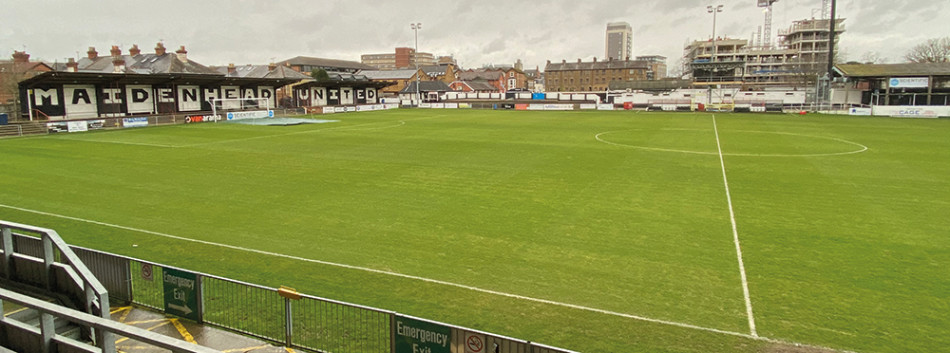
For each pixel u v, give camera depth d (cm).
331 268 1291
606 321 1004
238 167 2702
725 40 14450
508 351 687
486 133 4509
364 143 3731
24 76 7225
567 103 9662
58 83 5144
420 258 1371
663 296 1134
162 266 959
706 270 1286
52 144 3650
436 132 4584
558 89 15450
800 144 3709
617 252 1419
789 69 13325
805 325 994
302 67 11262
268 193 2109
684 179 2403
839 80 8538
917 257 1370
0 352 623
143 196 2059
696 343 919
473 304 1082
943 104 7512
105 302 705
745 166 2764
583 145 3647
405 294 1133
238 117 6169
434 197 2045
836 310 1059
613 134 4428
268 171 2588
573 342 921
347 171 2588
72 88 5269
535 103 9888
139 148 3434
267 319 980
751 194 2106
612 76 14775
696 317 1032
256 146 3541
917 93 7331
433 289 1161
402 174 2511
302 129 4819
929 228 1636
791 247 1456
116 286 1023
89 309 734
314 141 3844
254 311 1013
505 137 4175
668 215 1789
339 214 1798
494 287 1184
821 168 2714
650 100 9212
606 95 10962
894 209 1872
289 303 869
